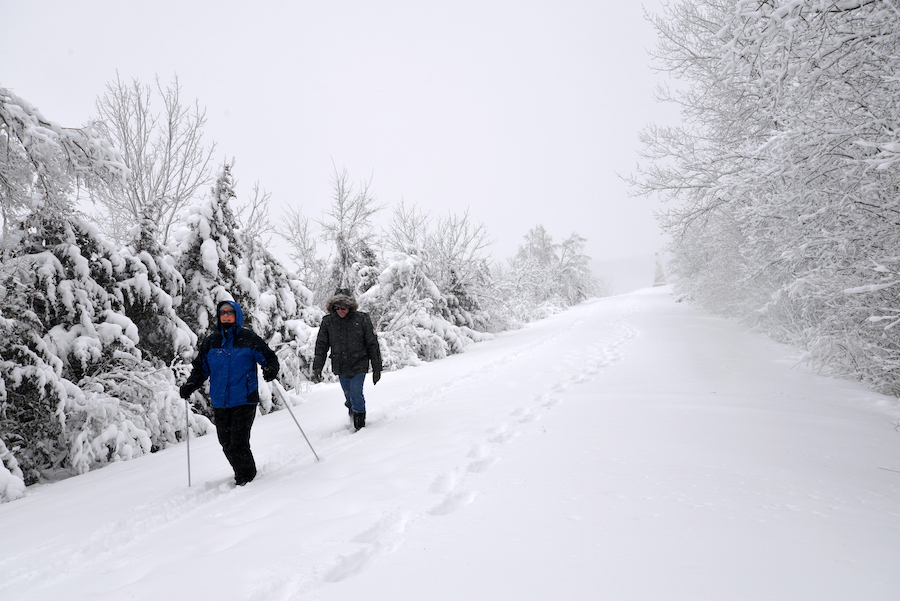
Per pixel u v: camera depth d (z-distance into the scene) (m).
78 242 7.66
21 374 6.21
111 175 7.78
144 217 8.87
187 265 9.68
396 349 13.44
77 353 6.93
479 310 20.44
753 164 6.86
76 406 6.47
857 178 5.66
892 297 6.23
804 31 4.65
